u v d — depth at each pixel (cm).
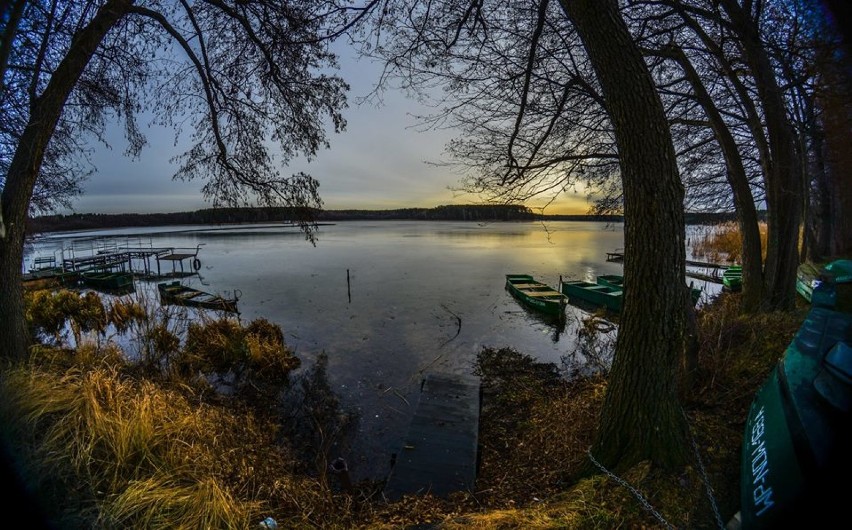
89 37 459
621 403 310
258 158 677
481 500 369
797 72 519
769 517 179
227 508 266
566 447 405
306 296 1747
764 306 659
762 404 250
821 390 192
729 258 2480
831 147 774
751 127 708
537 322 1311
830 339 254
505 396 702
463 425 554
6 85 489
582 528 249
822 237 1284
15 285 441
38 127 449
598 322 1234
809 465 169
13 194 439
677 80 647
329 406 724
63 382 363
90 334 998
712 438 337
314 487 385
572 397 582
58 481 258
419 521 329
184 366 795
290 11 527
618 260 2966
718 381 436
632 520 254
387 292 1820
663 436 295
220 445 380
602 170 684
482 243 5141
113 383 388
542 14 453
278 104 651
